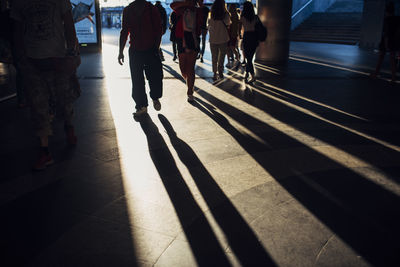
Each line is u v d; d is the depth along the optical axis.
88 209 2.86
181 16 6.09
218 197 3.05
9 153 4.00
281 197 3.04
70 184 3.28
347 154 4.00
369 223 2.65
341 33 21.22
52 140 4.41
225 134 4.67
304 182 3.32
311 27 23.08
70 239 2.47
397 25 8.11
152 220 2.71
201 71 9.77
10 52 5.46
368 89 7.60
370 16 17.22
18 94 5.81
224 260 2.25
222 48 8.30
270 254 2.31
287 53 11.52
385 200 2.99
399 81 8.55
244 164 3.73
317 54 14.40
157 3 11.16
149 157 3.90
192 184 3.29
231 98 6.66
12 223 2.66
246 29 7.86
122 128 4.89
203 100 6.49
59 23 3.57
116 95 6.85
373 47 17.30
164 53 14.05
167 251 2.35
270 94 7.03
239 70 10.07
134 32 5.14
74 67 3.72
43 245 2.41
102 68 10.06
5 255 2.30
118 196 3.07
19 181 3.33
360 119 5.39
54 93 3.89
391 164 3.73
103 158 3.87
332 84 8.11
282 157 3.92
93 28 14.10
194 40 6.04
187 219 2.72
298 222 2.67
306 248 2.37
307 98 6.73
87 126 4.96
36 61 3.51
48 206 2.90
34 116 3.56
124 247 2.39
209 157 3.91
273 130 4.85
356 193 3.11
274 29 11.11
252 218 2.73
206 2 21.97
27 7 3.44
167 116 5.47
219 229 2.59
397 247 2.37
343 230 2.56
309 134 4.69
